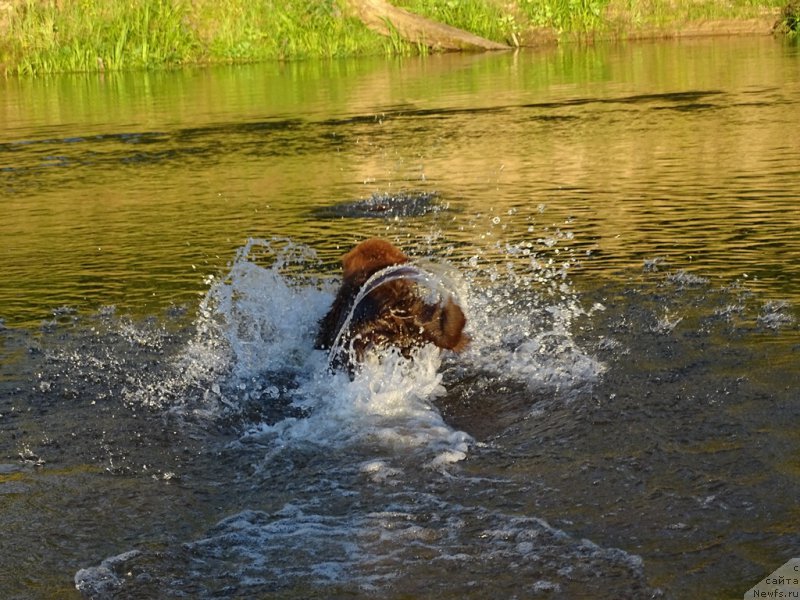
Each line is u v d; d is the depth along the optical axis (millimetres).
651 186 9672
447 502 3846
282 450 4469
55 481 4207
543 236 8000
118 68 24344
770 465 3924
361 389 5055
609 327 5758
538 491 3881
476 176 10664
